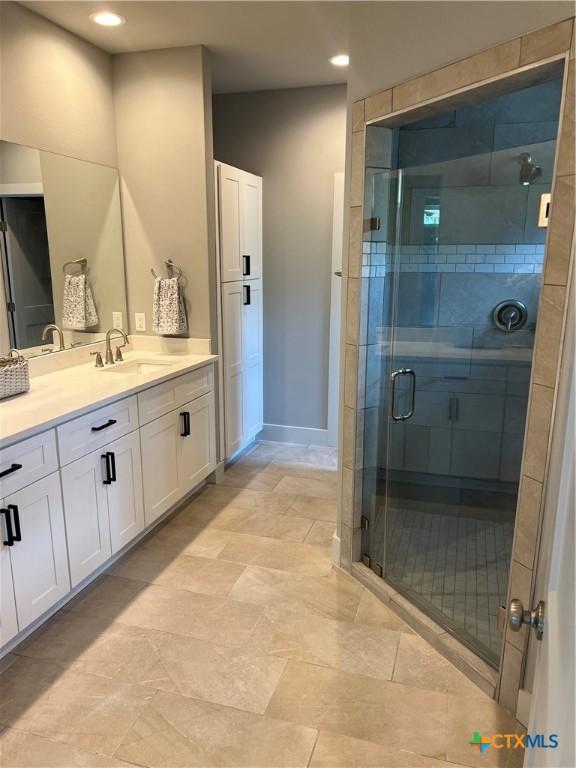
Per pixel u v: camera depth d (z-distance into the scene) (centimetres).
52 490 207
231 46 303
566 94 144
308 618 230
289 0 244
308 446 441
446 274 256
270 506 334
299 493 353
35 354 274
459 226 248
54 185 279
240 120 403
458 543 261
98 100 307
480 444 268
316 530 305
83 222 302
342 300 244
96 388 249
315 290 415
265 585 253
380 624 227
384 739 172
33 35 258
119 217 333
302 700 187
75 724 176
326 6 248
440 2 178
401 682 196
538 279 248
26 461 193
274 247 416
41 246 273
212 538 295
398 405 261
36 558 202
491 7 163
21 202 259
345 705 185
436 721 179
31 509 198
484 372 260
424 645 215
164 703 185
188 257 329
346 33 281
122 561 271
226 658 206
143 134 321
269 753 167
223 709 183
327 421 436
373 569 257
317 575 262
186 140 315
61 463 211
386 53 203
